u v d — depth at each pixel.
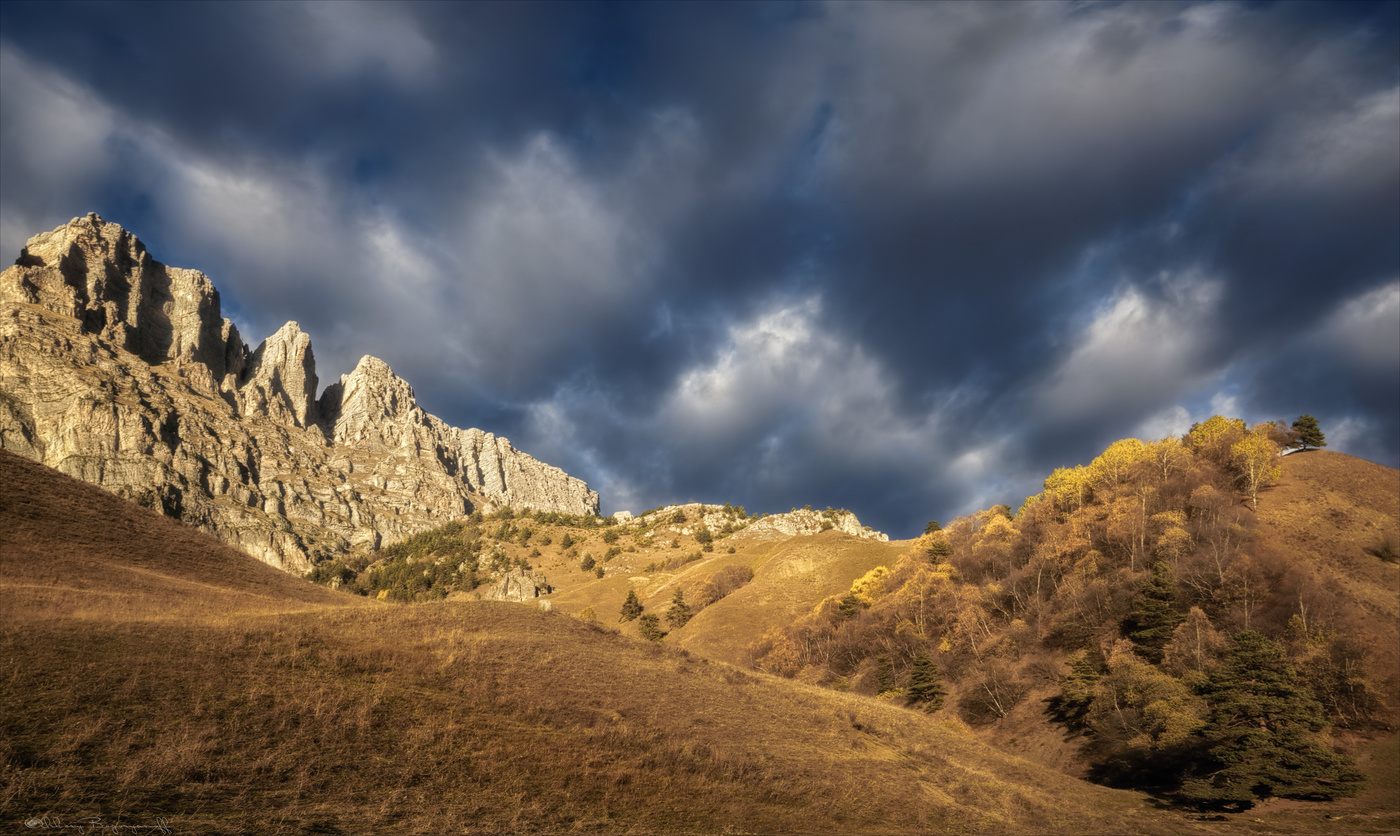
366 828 17.39
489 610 43.66
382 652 30.20
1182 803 42.34
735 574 181.75
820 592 157.62
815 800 28.08
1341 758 41.00
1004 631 89.19
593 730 28.38
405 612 39.62
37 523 42.75
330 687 25.06
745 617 149.25
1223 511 84.62
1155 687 53.62
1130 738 53.25
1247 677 47.59
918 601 109.06
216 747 18.80
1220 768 44.31
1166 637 66.19
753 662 125.69
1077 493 113.62
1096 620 78.12
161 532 54.06
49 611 27.08
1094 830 32.44
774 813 25.94
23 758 15.89
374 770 20.50
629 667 39.88
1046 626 85.50
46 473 52.97
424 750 22.70
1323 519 82.31
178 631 26.33
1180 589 72.19
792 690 49.41
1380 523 79.06
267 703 22.22
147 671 21.83
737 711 37.97
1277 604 64.81
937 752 42.38
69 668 20.53
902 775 34.72
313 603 51.16
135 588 38.25
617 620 179.50
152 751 17.62
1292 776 39.97
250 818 16.31
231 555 57.50
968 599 101.44
